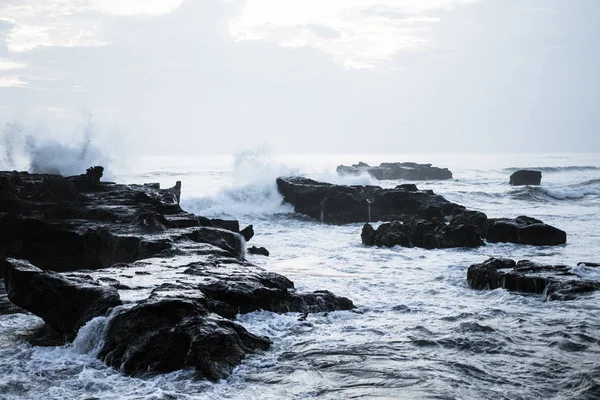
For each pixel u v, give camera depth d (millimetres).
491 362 9938
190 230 19047
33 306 11578
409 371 9500
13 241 18531
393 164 72125
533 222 26391
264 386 8969
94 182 24141
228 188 37906
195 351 9602
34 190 21875
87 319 11086
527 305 13891
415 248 24469
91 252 18234
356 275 18578
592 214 36125
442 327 12047
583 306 13453
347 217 33844
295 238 28047
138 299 11422
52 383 9172
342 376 9328
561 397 8523
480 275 16453
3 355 10398
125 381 9250
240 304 12422
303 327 12047
